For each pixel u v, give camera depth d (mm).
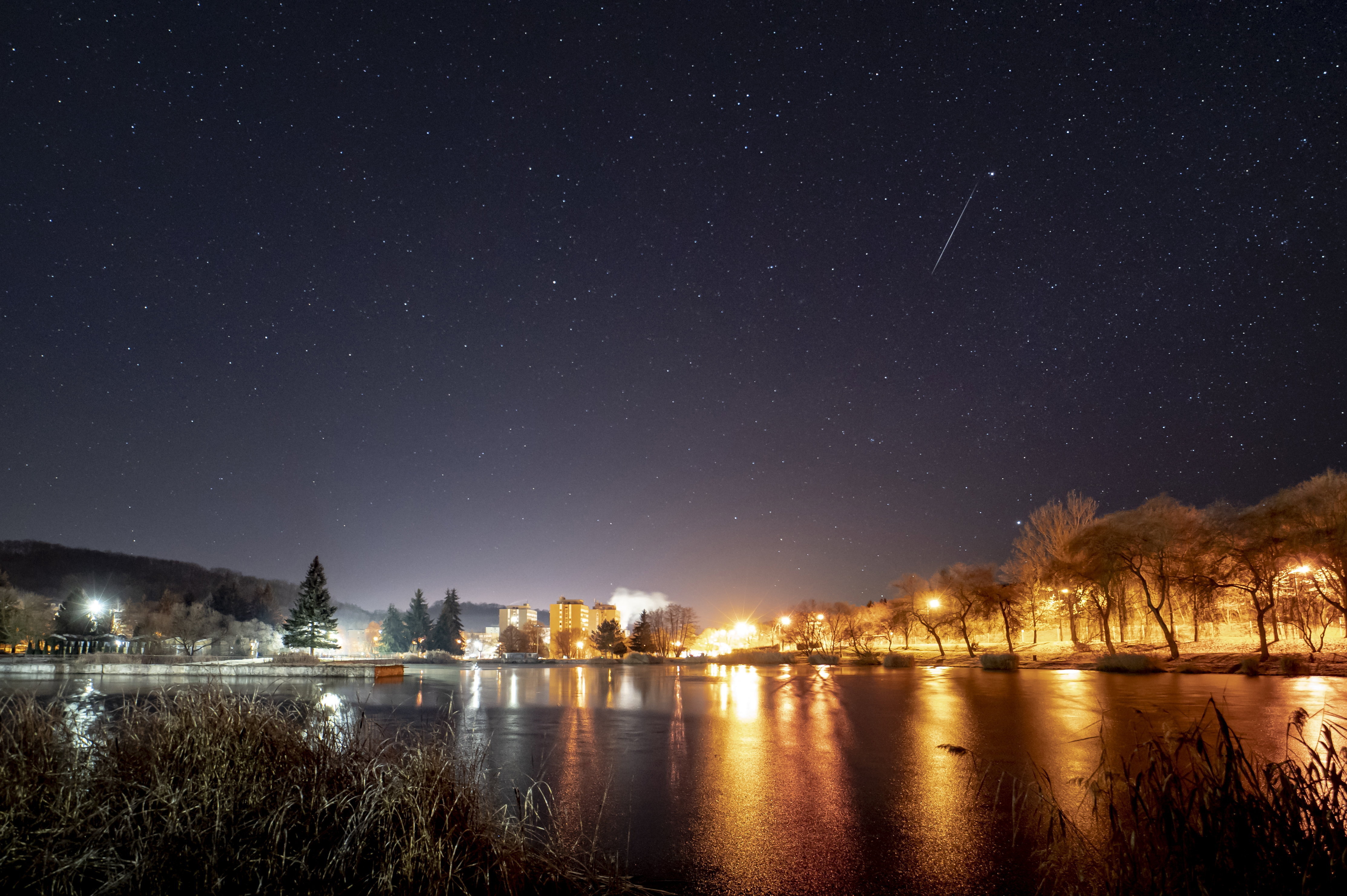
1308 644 35906
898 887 5555
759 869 6051
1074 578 46469
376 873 5078
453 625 119562
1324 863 4000
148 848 4793
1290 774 4582
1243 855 4121
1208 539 39750
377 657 99562
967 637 55375
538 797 8719
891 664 44781
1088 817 7305
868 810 8047
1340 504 34625
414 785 5480
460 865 5074
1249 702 18031
